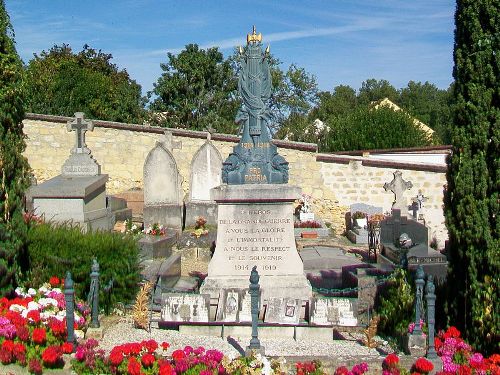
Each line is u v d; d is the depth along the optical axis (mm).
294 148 25188
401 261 12445
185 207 21844
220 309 10320
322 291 11617
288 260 11383
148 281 11883
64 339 8648
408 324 9695
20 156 10414
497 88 8992
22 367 8125
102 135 27469
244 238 11430
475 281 9109
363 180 24906
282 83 50562
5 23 10125
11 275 10102
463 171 9188
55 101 38250
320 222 23766
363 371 8250
